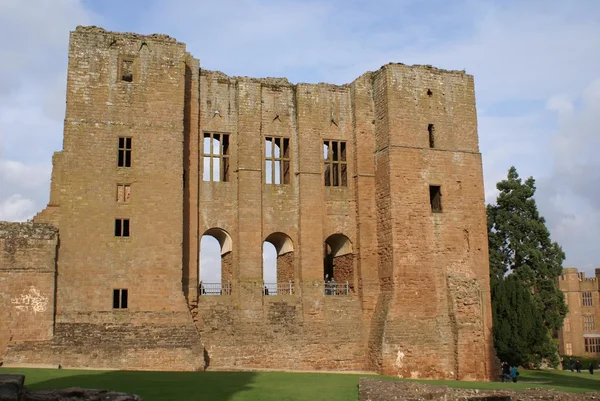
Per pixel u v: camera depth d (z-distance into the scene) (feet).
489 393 90.58
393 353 148.56
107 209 138.31
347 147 166.91
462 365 151.94
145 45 146.82
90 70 142.10
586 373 214.90
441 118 165.58
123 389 89.97
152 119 144.36
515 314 196.75
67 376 103.50
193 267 148.15
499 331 196.13
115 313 134.72
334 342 154.61
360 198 162.91
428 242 157.89
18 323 127.75
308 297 155.33
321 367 152.35
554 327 218.59
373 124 167.53
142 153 142.51
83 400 70.74
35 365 124.77
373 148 166.30
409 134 161.27
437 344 152.56
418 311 153.48
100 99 141.59
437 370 151.33
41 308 129.59
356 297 159.63
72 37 142.31
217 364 144.87
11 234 130.93
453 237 160.45
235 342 147.43
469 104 169.68
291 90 166.50
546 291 219.82
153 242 139.95
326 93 167.63
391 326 150.10
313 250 158.30
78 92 140.46
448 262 158.71
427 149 162.20
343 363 154.10
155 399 82.12
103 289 135.13
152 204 141.18
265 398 86.22
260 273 153.58
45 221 135.03
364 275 159.43
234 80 161.99
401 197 157.58
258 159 158.61
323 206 161.99
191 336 136.77
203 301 148.05
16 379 65.26
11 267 129.39
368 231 161.89
